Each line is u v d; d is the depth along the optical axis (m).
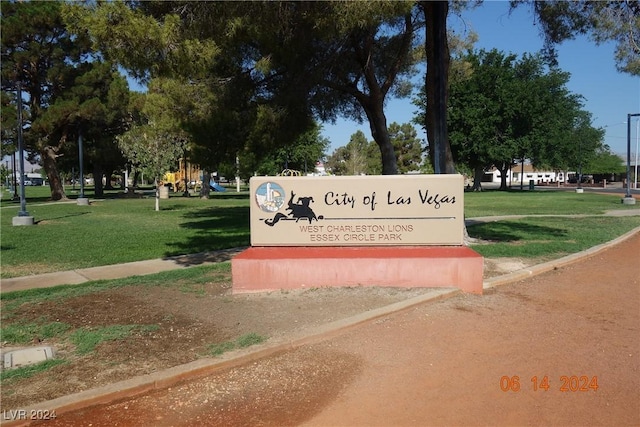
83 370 4.96
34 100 35.06
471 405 4.21
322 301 7.09
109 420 4.08
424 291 7.45
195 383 4.75
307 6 9.79
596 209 25.30
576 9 11.84
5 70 32.16
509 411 4.10
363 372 4.91
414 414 4.08
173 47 8.98
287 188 8.27
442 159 10.91
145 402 4.39
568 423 3.90
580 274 9.25
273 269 7.77
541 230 15.64
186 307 7.07
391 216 8.20
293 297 7.35
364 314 6.43
